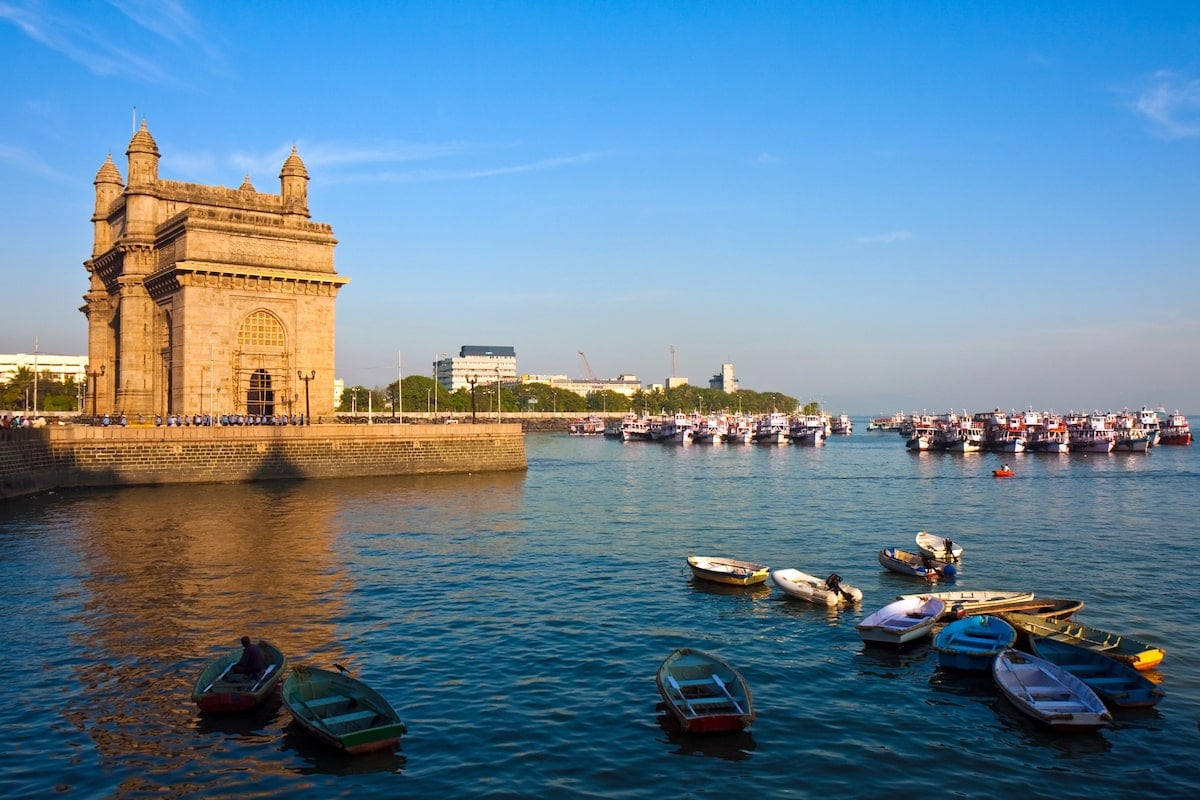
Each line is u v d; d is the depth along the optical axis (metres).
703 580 43.59
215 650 31.09
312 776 21.83
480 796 20.95
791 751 23.58
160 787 21.22
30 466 70.62
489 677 29.00
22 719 24.98
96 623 34.31
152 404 101.00
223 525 58.34
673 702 24.77
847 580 45.00
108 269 110.25
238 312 94.75
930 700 27.33
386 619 35.91
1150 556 51.81
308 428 87.81
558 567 47.38
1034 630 31.81
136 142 101.81
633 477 111.00
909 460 150.12
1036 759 23.25
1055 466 133.00
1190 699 27.25
